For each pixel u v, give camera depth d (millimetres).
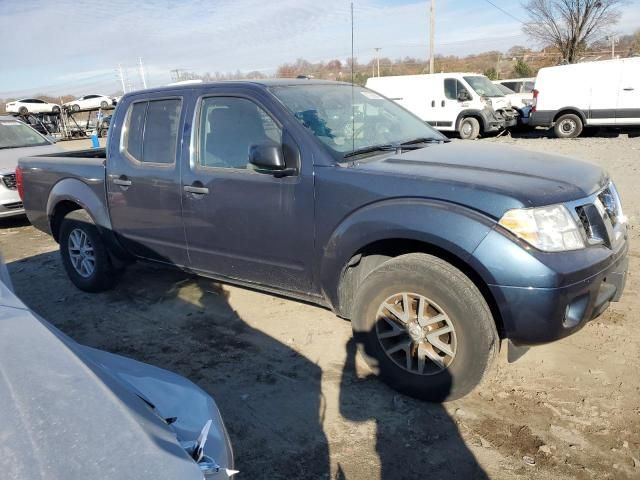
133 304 4781
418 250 3098
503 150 3604
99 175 4590
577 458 2562
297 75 4418
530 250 2584
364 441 2770
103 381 1519
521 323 2645
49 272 5887
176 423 1740
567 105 16281
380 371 3152
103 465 1199
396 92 18250
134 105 4324
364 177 3064
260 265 3660
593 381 3166
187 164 3898
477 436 2756
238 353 3777
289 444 2781
